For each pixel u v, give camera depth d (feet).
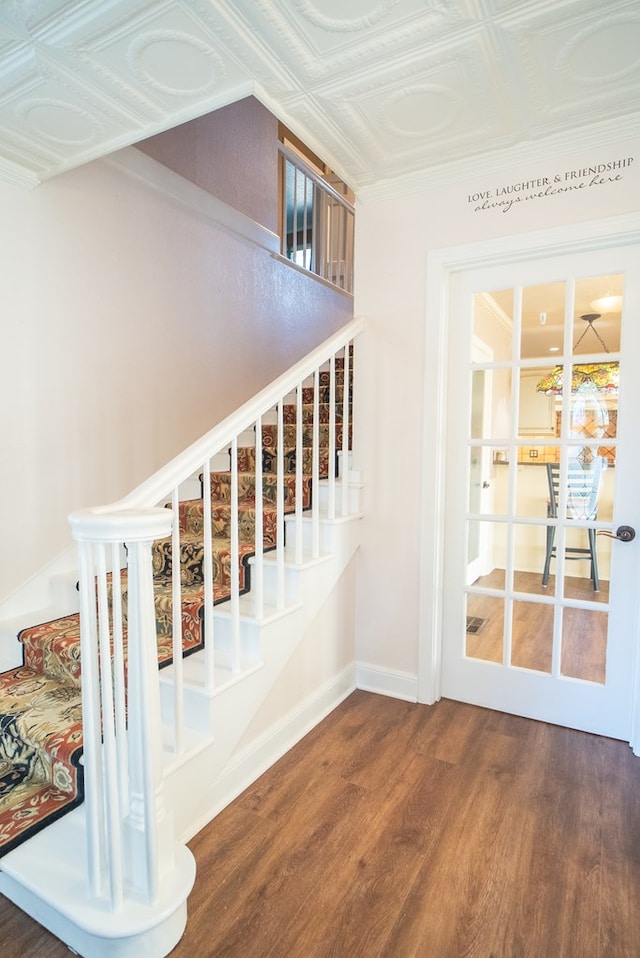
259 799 6.01
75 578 7.79
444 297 7.72
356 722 7.69
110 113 5.74
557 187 6.73
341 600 8.32
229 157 11.44
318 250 14.37
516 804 5.88
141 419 9.25
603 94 5.63
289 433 10.50
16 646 6.98
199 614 6.51
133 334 9.02
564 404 7.25
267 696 6.61
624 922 4.43
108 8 4.20
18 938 4.35
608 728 7.20
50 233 7.64
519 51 4.87
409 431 8.07
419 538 8.08
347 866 5.05
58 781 5.30
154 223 9.36
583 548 7.27
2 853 4.59
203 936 4.33
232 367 11.32
